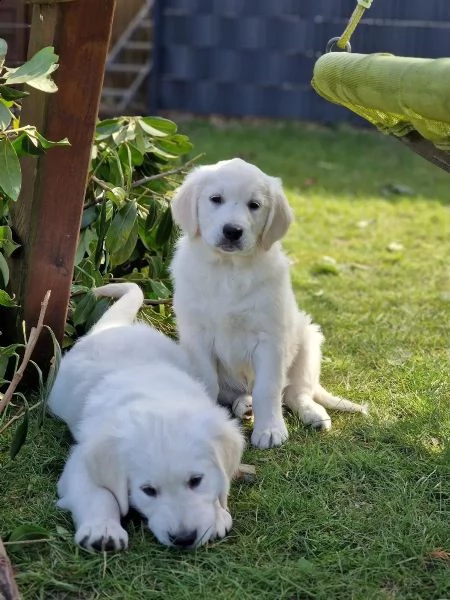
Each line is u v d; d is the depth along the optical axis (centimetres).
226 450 165
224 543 163
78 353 191
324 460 184
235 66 507
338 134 500
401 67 165
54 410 189
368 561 160
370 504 173
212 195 195
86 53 186
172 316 222
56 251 195
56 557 158
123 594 153
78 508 164
